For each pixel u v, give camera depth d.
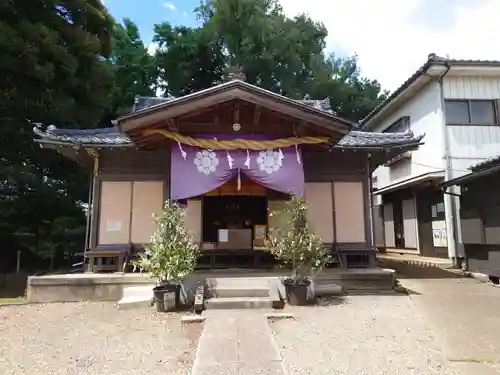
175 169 8.31
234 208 12.34
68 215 15.28
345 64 34.72
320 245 7.42
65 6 13.95
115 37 21.81
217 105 8.14
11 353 4.77
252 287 7.39
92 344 5.09
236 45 25.78
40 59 12.40
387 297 7.60
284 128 8.76
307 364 4.30
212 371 4.07
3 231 14.25
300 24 28.61
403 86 13.83
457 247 11.97
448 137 12.38
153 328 5.77
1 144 13.77
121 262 9.05
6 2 11.94
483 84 12.76
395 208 17.30
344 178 9.84
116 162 9.64
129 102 21.58
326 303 7.11
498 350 4.70
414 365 4.25
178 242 6.99
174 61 25.31
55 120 14.00
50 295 7.86
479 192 9.94
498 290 8.28
